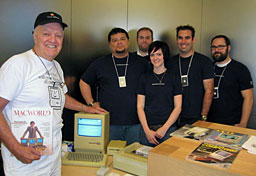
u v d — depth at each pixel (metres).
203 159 0.91
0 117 1.01
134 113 2.16
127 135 2.18
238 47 2.57
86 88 2.33
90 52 2.68
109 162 1.44
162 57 1.82
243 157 0.92
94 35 2.67
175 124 1.92
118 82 2.17
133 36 2.81
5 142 1.02
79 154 1.49
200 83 2.16
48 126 1.10
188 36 2.14
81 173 1.30
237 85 2.34
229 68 2.36
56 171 1.23
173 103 1.87
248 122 2.60
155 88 1.85
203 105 2.20
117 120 2.16
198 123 1.42
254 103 2.55
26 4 2.30
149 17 2.78
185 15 2.71
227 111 2.37
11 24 2.27
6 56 2.29
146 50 2.62
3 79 1.04
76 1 2.52
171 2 2.72
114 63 2.22
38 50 1.15
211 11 2.62
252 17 2.46
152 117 1.87
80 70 2.66
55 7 2.42
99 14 2.66
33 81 1.10
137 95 1.95
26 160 1.03
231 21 2.56
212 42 2.42
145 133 1.84
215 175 0.84
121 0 2.72
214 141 1.10
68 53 2.56
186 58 2.22
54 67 1.28
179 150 1.00
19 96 1.09
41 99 1.12
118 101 2.15
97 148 1.51
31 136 1.08
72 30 2.54
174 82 1.84
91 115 1.50
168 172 0.95
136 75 2.18
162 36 2.80
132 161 1.27
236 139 1.12
